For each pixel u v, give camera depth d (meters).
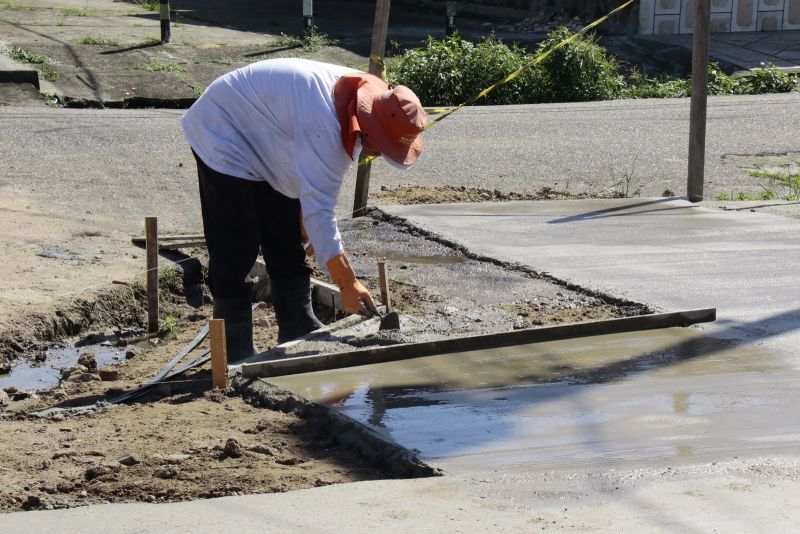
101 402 6.39
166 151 14.54
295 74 6.31
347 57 26.58
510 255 9.27
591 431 5.31
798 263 8.95
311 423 5.66
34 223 10.77
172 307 9.20
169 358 7.67
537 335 6.91
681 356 6.60
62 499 4.68
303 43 27.80
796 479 4.62
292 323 7.26
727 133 17.23
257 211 7.01
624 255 9.26
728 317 7.42
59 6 34.38
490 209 11.39
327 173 6.16
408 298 8.15
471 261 9.21
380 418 5.52
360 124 6.12
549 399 5.82
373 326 7.31
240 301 6.94
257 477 4.88
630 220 10.80
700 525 4.10
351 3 39.03
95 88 21.03
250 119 6.47
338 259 6.25
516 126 17.66
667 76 25.39
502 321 7.42
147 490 4.74
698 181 12.12
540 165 14.70
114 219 11.17
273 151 6.45
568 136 16.80
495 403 5.76
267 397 6.02
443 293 8.27
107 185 12.58
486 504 4.37
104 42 25.98
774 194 13.07
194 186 12.77
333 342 6.94
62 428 5.86
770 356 6.59
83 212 11.35
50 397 6.65
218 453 5.20
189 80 22.61
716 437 5.21
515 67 22.22
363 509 4.33
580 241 9.82
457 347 6.73
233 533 4.11
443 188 12.84
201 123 6.60
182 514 4.35
